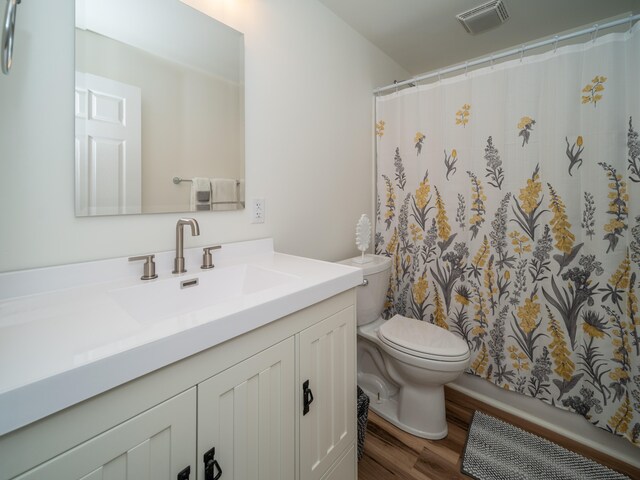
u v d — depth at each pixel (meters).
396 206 2.00
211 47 1.16
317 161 1.65
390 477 1.25
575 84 1.36
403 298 2.00
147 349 0.51
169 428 0.57
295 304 0.81
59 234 0.83
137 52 0.96
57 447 0.44
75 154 0.85
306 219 1.61
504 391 1.67
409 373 1.43
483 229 1.65
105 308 0.71
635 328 1.25
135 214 0.98
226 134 1.22
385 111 2.02
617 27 1.77
